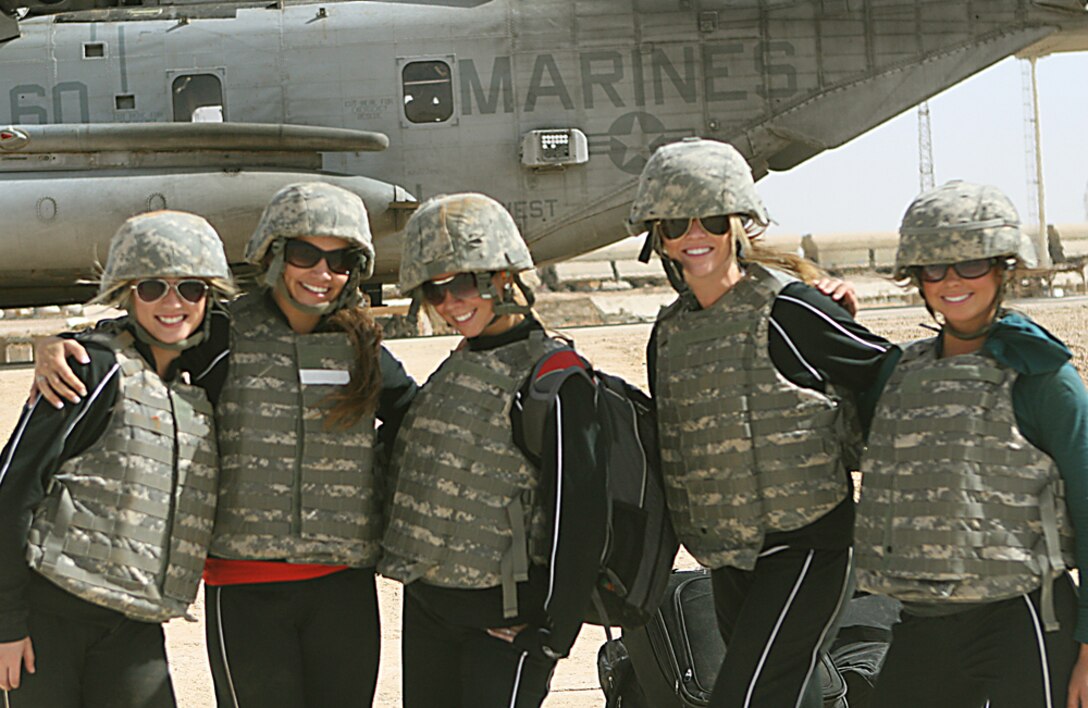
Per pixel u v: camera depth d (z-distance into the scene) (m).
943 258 3.49
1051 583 3.37
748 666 3.69
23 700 3.48
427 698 3.84
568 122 19.09
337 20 19.19
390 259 19.38
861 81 19.39
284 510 3.77
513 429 3.71
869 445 3.69
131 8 19.48
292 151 18.56
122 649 3.63
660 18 19.17
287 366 3.86
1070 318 19.44
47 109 18.86
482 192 19.19
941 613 3.51
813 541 3.81
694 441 3.90
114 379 3.58
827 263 52.91
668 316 4.12
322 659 3.86
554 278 47.16
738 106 19.20
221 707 3.87
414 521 3.73
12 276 18.73
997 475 3.40
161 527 3.61
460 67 19.09
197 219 3.75
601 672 4.95
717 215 3.83
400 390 4.11
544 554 3.71
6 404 14.02
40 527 3.46
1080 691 3.34
